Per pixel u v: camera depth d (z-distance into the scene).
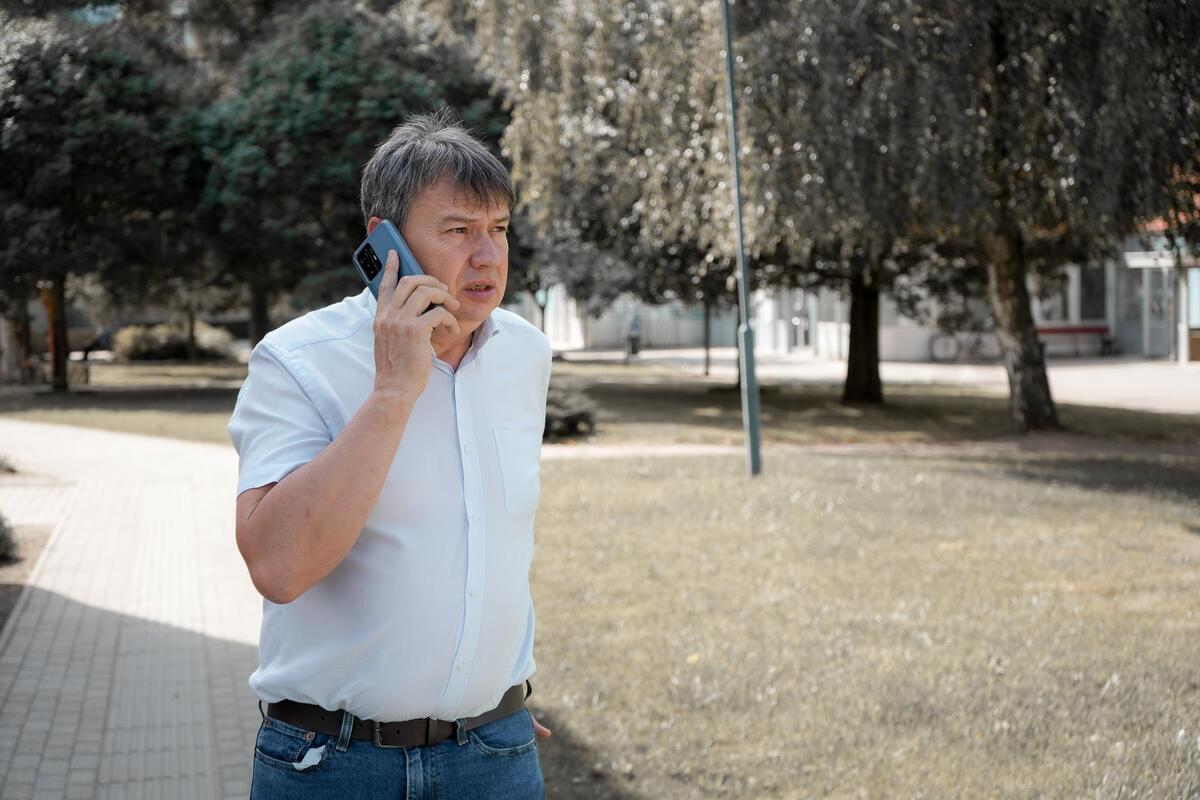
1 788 4.25
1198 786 3.76
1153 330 36.19
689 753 4.36
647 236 18.50
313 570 1.74
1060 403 23.75
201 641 6.36
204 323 50.72
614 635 6.02
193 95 26.45
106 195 25.27
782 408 23.42
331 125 23.91
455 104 24.91
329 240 25.47
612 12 16.91
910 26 13.48
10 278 24.22
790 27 14.06
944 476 11.87
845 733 4.49
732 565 7.78
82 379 30.42
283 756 1.93
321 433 1.87
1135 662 5.27
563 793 4.00
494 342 2.08
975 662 5.33
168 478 13.05
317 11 25.47
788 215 14.62
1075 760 4.11
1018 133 13.99
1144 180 13.00
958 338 36.72
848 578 7.28
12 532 9.00
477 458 1.97
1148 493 10.64
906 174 14.33
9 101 23.80
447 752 1.97
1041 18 13.23
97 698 5.34
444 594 1.90
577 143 18.16
